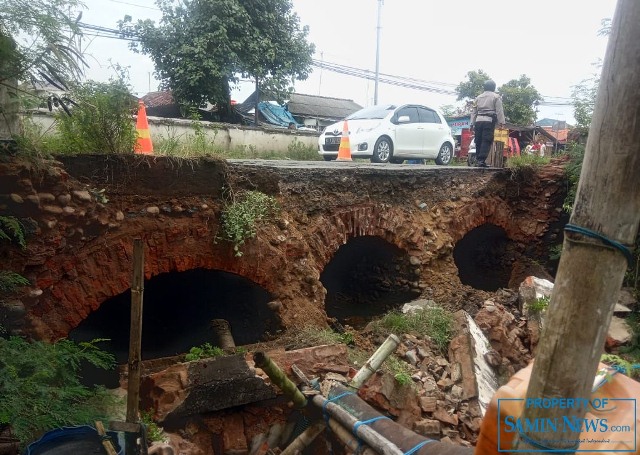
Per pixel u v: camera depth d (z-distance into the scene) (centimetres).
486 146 1100
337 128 1368
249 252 615
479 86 2809
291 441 524
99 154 515
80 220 496
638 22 171
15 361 379
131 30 1577
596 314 186
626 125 176
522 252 1080
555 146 2245
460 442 581
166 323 703
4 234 413
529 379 210
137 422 352
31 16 437
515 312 859
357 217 794
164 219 557
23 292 457
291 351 554
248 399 499
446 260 927
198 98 1605
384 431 396
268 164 805
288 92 1728
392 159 1348
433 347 716
